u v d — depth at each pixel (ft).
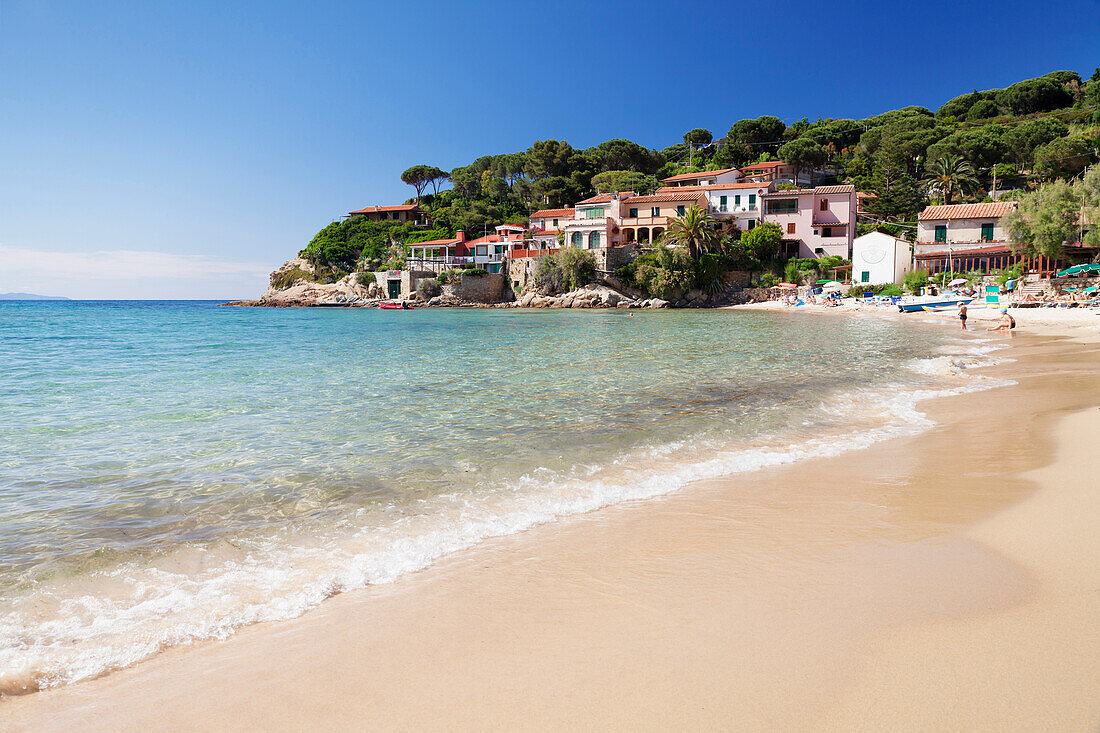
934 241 196.34
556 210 325.83
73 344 102.06
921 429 35.91
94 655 13.34
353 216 439.22
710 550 18.67
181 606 15.61
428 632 14.06
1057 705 10.52
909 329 119.34
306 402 45.78
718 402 44.80
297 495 24.81
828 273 235.40
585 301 259.19
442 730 10.52
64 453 31.32
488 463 29.43
